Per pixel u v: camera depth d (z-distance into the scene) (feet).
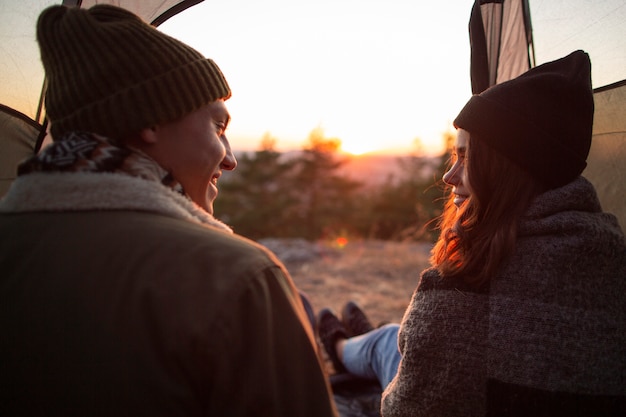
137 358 2.09
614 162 5.66
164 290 2.17
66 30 2.69
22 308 2.23
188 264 2.24
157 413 2.06
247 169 69.21
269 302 2.32
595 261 3.44
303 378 2.35
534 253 3.52
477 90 6.28
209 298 2.17
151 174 2.64
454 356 3.54
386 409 4.02
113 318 2.15
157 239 2.31
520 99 3.69
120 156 2.56
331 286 16.16
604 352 3.28
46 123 5.48
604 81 5.53
